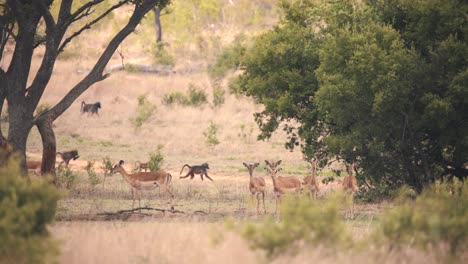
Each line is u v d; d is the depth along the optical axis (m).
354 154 63.09
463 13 56.41
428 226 32.62
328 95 58.16
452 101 55.75
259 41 69.12
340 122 59.41
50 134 54.34
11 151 47.75
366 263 30.75
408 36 59.97
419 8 57.75
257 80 68.06
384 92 56.06
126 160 95.44
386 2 62.06
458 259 32.72
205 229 39.88
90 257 32.16
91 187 72.00
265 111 67.19
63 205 60.84
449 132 57.75
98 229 41.41
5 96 55.22
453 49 55.78
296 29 67.69
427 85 57.09
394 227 32.56
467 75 54.34
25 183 32.81
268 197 71.31
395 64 56.06
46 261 30.75
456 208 35.22
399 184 63.56
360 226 49.94
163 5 59.59
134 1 57.09
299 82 66.00
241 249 30.98
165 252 33.78
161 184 63.41
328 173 82.75
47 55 54.41
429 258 32.59
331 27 65.19
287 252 30.52
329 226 31.09
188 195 69.75
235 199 68.06
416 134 60.44
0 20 56.94
